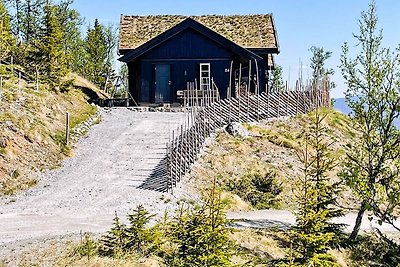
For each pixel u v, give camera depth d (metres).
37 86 28.86
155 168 22.19
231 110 28.84
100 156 23.70
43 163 21.73
